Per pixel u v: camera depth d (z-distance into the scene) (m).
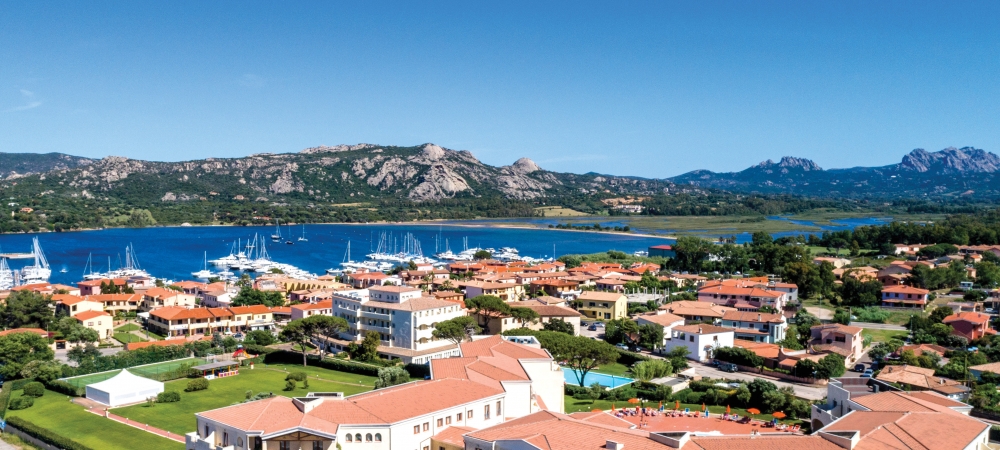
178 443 121.69
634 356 198.75
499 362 126.00
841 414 112.81
